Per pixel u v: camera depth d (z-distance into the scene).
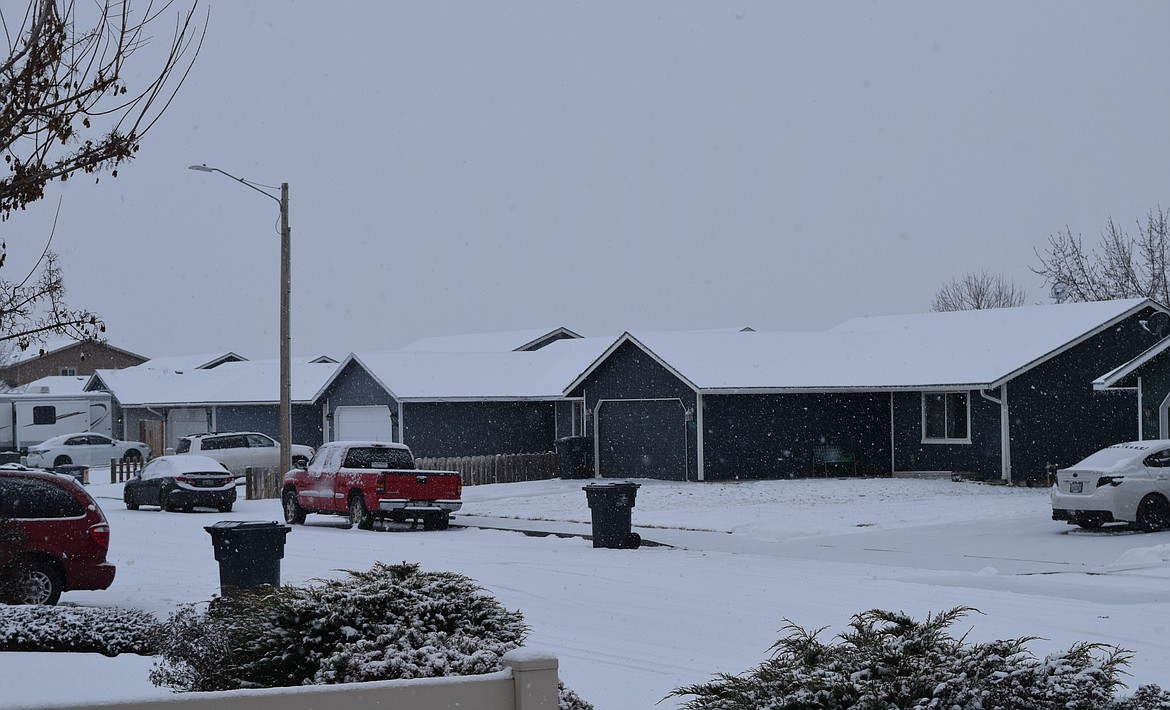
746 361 40.06
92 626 11.71
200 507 36.09
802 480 37.97
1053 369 37.44
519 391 44.97
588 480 41.62
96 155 8.43
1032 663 5.84
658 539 24.28
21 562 14.84
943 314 45.28
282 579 17.47
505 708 5.22
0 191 8.05
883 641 6.16
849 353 42.00
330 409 47.88
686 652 12.03
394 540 25.11
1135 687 10.20
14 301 8.79
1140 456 23.62
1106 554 20.39
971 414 37.59
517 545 23.84
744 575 18.52
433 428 44.00
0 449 53.56
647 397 40.41
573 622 14.03
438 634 7.35
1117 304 39.12
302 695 4.99
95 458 49.94
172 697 4.84
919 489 34.50
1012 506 29.42
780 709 5.62
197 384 58.84
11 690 9.09
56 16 8.09
